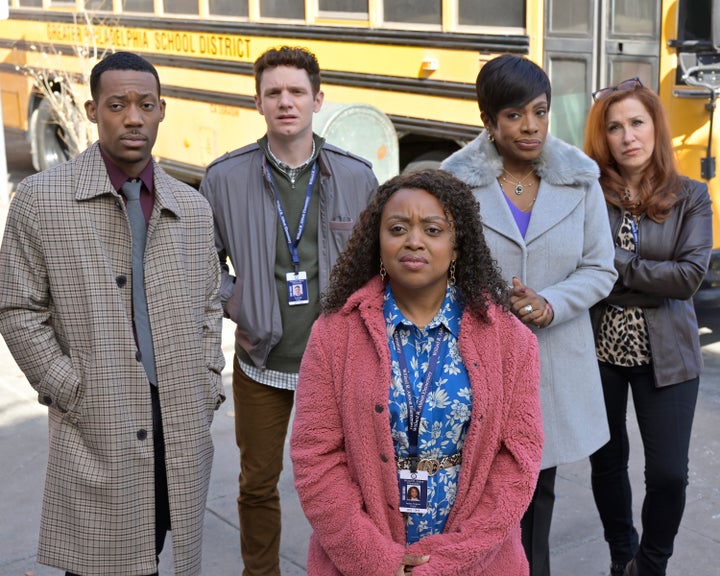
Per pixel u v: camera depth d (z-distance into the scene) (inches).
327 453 94.6
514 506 91.7
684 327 136.2
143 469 115.6
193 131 351.9
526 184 127.7
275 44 307.6
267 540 144.6
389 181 95.3
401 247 91.9
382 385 91.1
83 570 115.3
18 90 450.9
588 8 229.6
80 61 388.8
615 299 136.3
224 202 140.8
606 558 160.9
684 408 135.6
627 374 139.7
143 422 115.1
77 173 114.5
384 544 90.2
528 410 94.3
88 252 113.1
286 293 140.7
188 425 117.6
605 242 128.6
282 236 140.7
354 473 93.2
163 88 364.5
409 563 90.1
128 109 113.4
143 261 116.0
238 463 197.3
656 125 135.3
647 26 223.1
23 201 113.4
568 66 234.5
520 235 124.5
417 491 92.7
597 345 139.3
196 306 119.6
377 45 273.3
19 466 195.0
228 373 245.0
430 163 274.8
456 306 95.4
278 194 141.2
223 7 329.7
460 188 94.1
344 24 283.1
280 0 305.4
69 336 113.8
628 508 147.4
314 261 141.6
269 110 138.6
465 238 94.3
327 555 95.0
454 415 92.2
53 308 115.6
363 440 91.7
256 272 139.6
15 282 113.7
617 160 136.7
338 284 96.7
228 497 183.6
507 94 120.3
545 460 125.6
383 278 96.0
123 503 114.5
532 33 236.1
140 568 116.3
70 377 112.9
